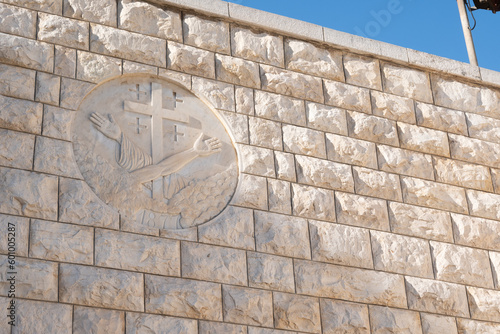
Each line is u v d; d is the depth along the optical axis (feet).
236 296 28.22
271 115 32.22
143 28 31.35
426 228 32.91
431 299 31.58
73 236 26.61
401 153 34.01
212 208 29.45
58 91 28.63
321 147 32.50
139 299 26.73
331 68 34.40
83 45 29.89
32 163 27.09
